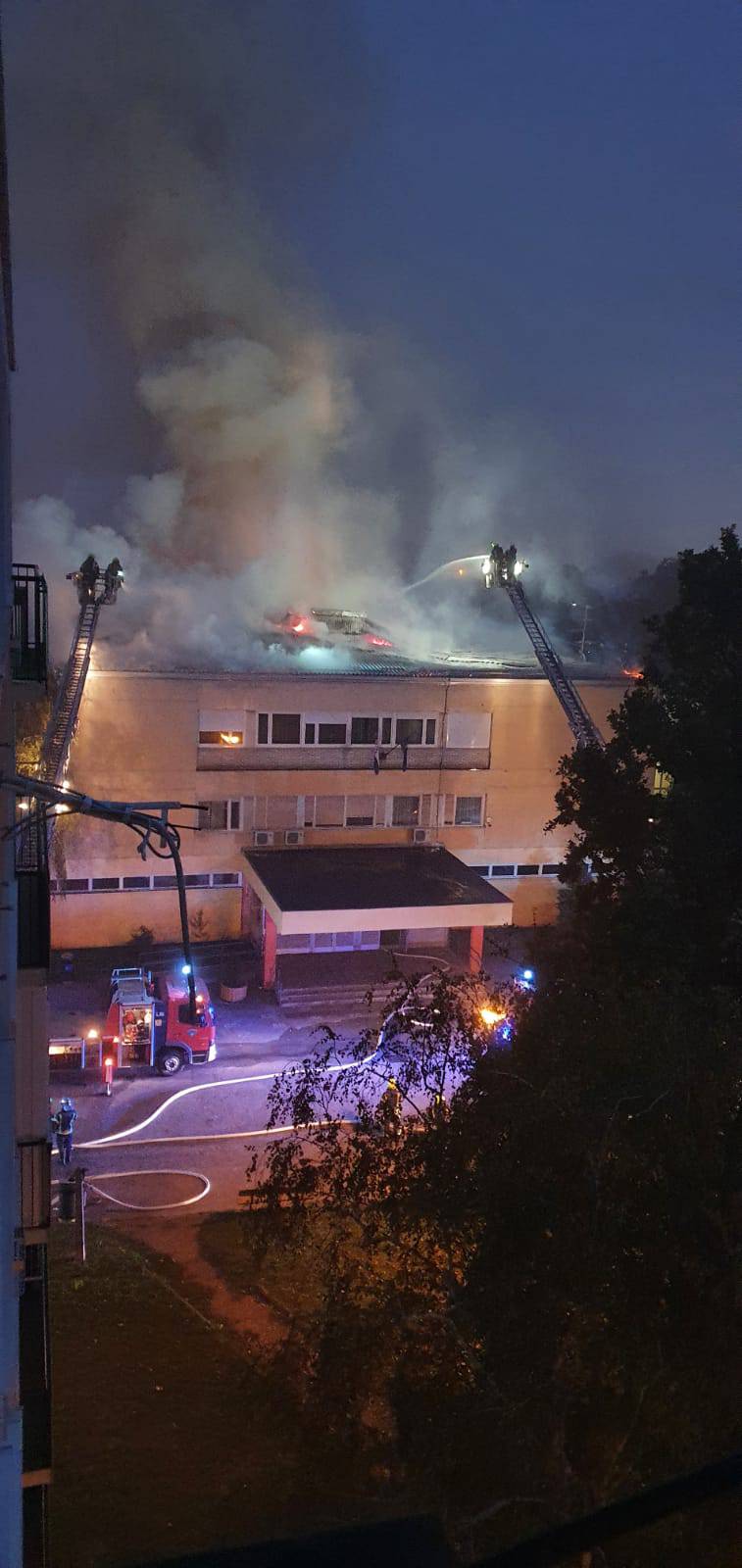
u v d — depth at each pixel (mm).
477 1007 15219
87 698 31797
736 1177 12281
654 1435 10906
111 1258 18453
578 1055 12773
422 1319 12070
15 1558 6141
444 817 35750
